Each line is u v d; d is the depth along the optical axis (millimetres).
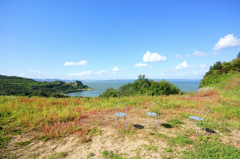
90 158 3547
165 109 8883
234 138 5062
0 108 6684
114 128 5227
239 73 26625
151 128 5664
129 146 4195
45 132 4828
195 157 3674
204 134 5273
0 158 3367
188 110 8844
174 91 18000
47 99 10438
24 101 9117
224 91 16328
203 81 33875
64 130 4934
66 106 8758
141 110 8609
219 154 3867
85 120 6375
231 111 8406
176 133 5242
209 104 10477
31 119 5816
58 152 3766
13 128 4895
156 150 3986
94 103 10320
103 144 4266
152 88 17906
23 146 3969
